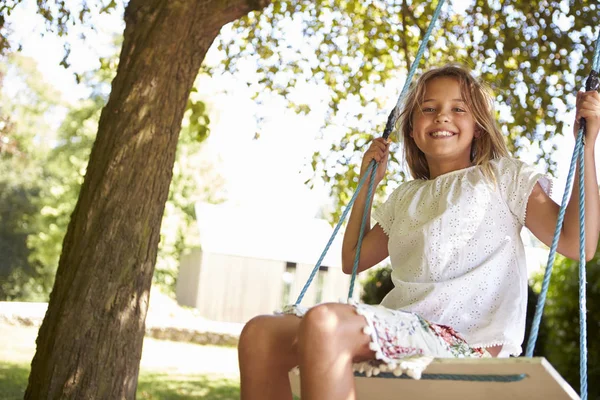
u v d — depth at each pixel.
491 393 1.92
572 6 5.80
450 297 2.24
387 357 1.91
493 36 6.19
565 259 7.12
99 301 3.83
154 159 4.04
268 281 20.45
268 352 2.08
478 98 2.52
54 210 20.58
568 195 2.16
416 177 2.76
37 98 23.20
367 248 2.68
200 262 19.98
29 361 9.13
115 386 3.81
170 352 11.53
